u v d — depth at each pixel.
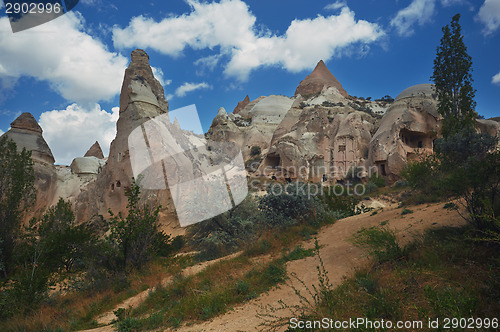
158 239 13.44
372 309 3.59
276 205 13.18
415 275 4.36
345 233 10.17
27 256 13.60
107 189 37.72
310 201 13.45
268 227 12.37
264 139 83.88
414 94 49.38
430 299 3.14
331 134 57.47
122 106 40.53
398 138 44.53
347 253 7.57
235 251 11.75
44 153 55.75
